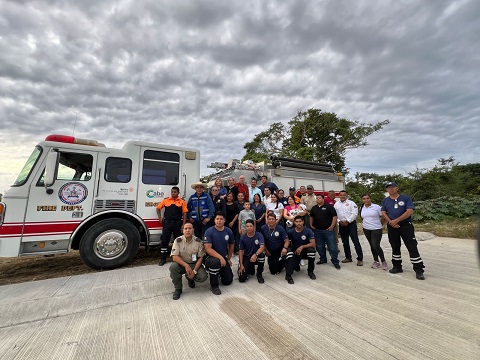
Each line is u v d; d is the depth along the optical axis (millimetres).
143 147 4922
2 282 3996
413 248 3854
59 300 2969
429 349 1937
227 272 3484
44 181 3898
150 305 2881
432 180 18375
